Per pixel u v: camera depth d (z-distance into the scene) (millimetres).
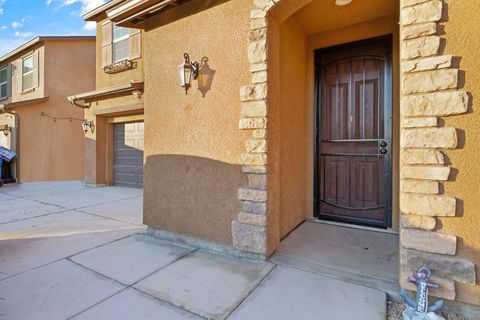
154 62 3641
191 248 3213
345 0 3189
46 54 10320
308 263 2719
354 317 1910
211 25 3119
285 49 3371
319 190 4227
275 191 2988
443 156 1911
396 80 3570
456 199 1884
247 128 2850
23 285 2367
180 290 2283
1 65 12664
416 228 1987
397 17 3555
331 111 4125
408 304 1923
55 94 10469
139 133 7934
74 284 2385
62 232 3809
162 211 3578
